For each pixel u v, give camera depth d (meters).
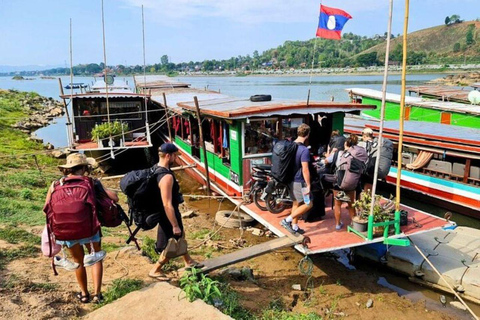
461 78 60.78
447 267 7.59
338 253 9.01
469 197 11.17
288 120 9.77
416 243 8.67
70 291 5.16
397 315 6.50
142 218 5.20
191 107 12.20
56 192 4.39
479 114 15.78
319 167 8.27
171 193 4.98
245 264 7.95
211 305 4.87
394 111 20.53
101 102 17.47
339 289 7.27
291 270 7.82
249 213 8.91
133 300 4.83
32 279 5.39
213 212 11.72
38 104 43.84
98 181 4.70
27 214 8.64
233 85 73.62
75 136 17.39
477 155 10.91
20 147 18.98
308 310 6.33
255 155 9.65
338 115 10.03
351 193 7.60
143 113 17.94
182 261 7.02
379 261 8.25
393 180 13.59
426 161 12.34
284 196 8.45
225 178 10.95
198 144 14.53
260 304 6.00
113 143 16.12
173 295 4.91
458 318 6.57
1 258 6.04
